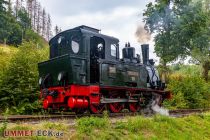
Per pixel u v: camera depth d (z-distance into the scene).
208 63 38.28
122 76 14.57
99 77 13.22
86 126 9.28
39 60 18.47
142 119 11.30
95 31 13.98
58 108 13.30
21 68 17.09
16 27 79.75
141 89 15.88
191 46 34.53
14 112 15.84
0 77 16.80
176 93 24.55
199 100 24.84
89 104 12.80
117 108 14.80
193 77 27.25
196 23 33.44
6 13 76.31
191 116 14.91
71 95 12.18
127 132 10.02
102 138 8.83
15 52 18.39
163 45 34.06
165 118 12.50
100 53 13.87
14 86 16.62
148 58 17.94
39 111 16.58
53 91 12.90
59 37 14.07
